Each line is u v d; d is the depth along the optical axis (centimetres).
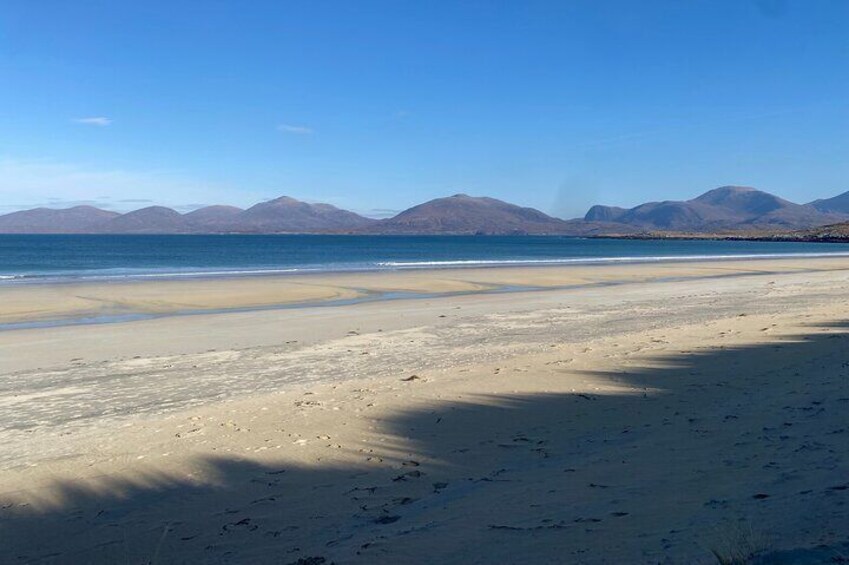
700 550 374
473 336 1598
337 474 652
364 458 698
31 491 630
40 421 895
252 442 762
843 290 2822
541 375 1095
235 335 1634
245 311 2127
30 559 491
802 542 363
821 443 598
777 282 3334
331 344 1498
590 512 487
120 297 2470
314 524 530
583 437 748
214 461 700
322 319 1914
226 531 525
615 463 621
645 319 1873
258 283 3084
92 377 1175
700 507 464
